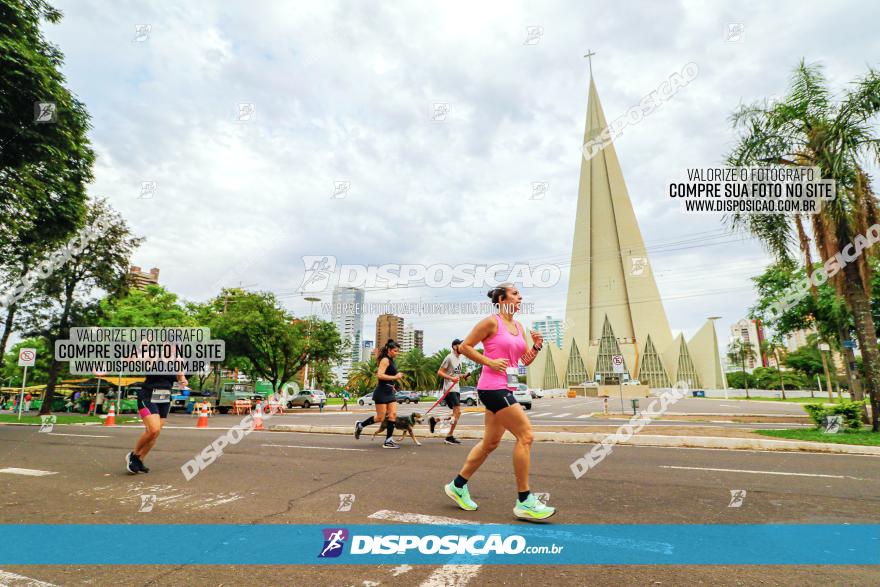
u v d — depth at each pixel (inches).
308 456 275.0
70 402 1177.4
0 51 410.3
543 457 273.3
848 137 387.9
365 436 399.5
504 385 146.2
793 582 99.2
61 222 536.1
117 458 271.4
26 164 474.0
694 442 333.4
